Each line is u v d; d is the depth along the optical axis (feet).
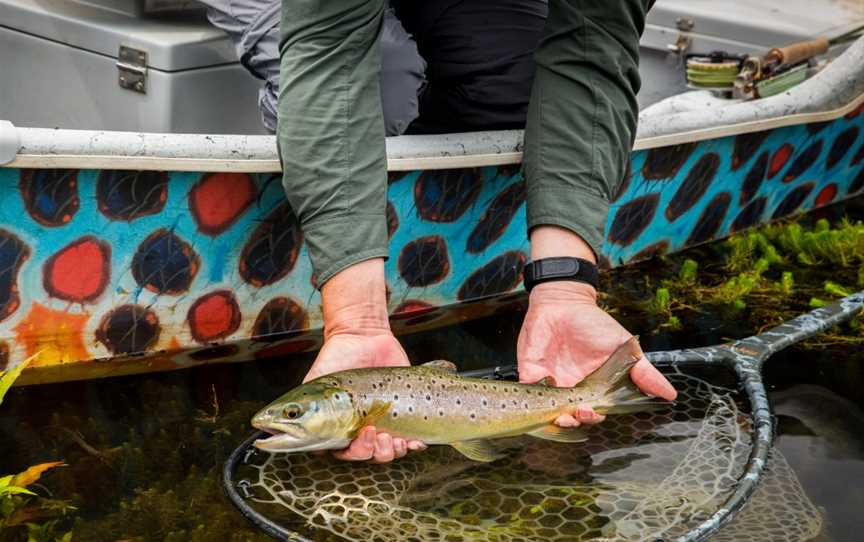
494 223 5.13
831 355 4.90
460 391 3.87
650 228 5.75
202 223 4.42
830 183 6.60
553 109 4.47
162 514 3.57
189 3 5.37
